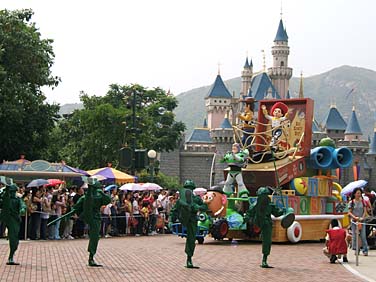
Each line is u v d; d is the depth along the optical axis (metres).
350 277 15.02
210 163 113.88
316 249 22.70
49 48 51.16
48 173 34.81
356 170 38.94
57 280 13.51
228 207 24.91
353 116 133.38
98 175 34.72
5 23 47.62
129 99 34.53
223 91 169.12
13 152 49.66
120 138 65.62
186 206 16.25
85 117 67.88
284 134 27.48
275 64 187.50
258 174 26.19
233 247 22.92
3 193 16.12
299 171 26.84
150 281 13.72
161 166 111.00
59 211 25.16
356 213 20.61
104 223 27.92
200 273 15.29
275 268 16.69
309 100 27.34
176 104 86.31
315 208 27.16
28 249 20.19
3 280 13.37
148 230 30.31
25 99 47.34
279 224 24.52
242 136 28.89
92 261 16.14
